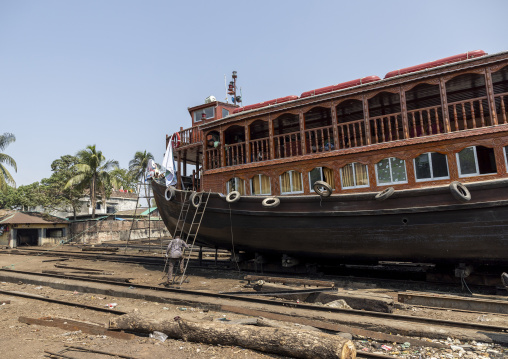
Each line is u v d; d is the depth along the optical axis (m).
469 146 9.10
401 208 9.29
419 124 14.20
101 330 6.57
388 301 7.28
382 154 10.22
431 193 8.90
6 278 13.29
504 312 7.05
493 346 5.44
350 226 10.16
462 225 8.70
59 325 7.02
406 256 9.86
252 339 5.46
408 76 9.95
